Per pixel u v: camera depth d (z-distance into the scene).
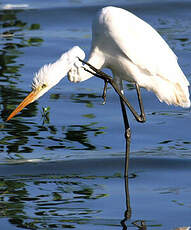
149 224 9.46
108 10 11.62
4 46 18.81
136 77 11.57
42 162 11.98
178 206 10.11
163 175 11.45
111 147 12.85
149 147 12.82
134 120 14.35
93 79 16.98
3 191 10.70
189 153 12.45
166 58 11.36
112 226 9.38
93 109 14.93
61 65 11.38
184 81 11.58
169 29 20.17
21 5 23.23
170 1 23.52
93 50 11.94
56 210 9.96
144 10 22.36
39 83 11.45
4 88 15.79
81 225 9.41
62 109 14.89
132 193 10.70
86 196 10.55
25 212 9.86
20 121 14.11
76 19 21.45
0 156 12.21
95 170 11.70
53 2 23.67
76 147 12.79
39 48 18.58
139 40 11.30
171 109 15.00
